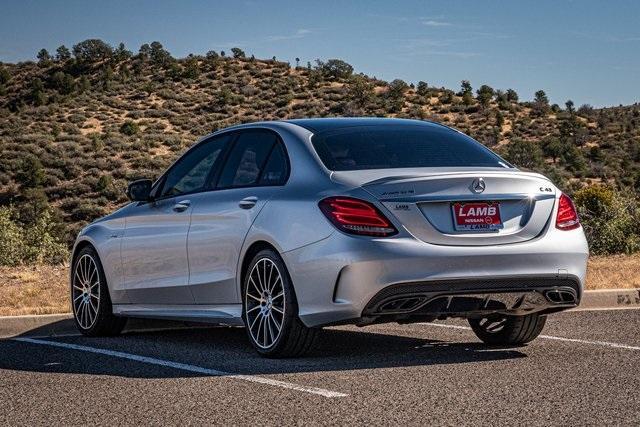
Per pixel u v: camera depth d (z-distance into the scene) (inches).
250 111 5580.7
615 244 840.9
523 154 4483.3
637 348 284.2
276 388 222.8
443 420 186.9
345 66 6402.6
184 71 6240.2
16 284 485.1
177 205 314.3
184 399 212.7
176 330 369.4
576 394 211.3
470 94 6117.1
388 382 228.4
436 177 253.8
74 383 237.6
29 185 3388.3
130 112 5329.7
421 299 249.8
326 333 337.4
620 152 5177.2
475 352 281.4
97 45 6683.1
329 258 250.8
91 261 354.6
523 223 261.0
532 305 264.4
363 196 251.8
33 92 6112.2
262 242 274.8
